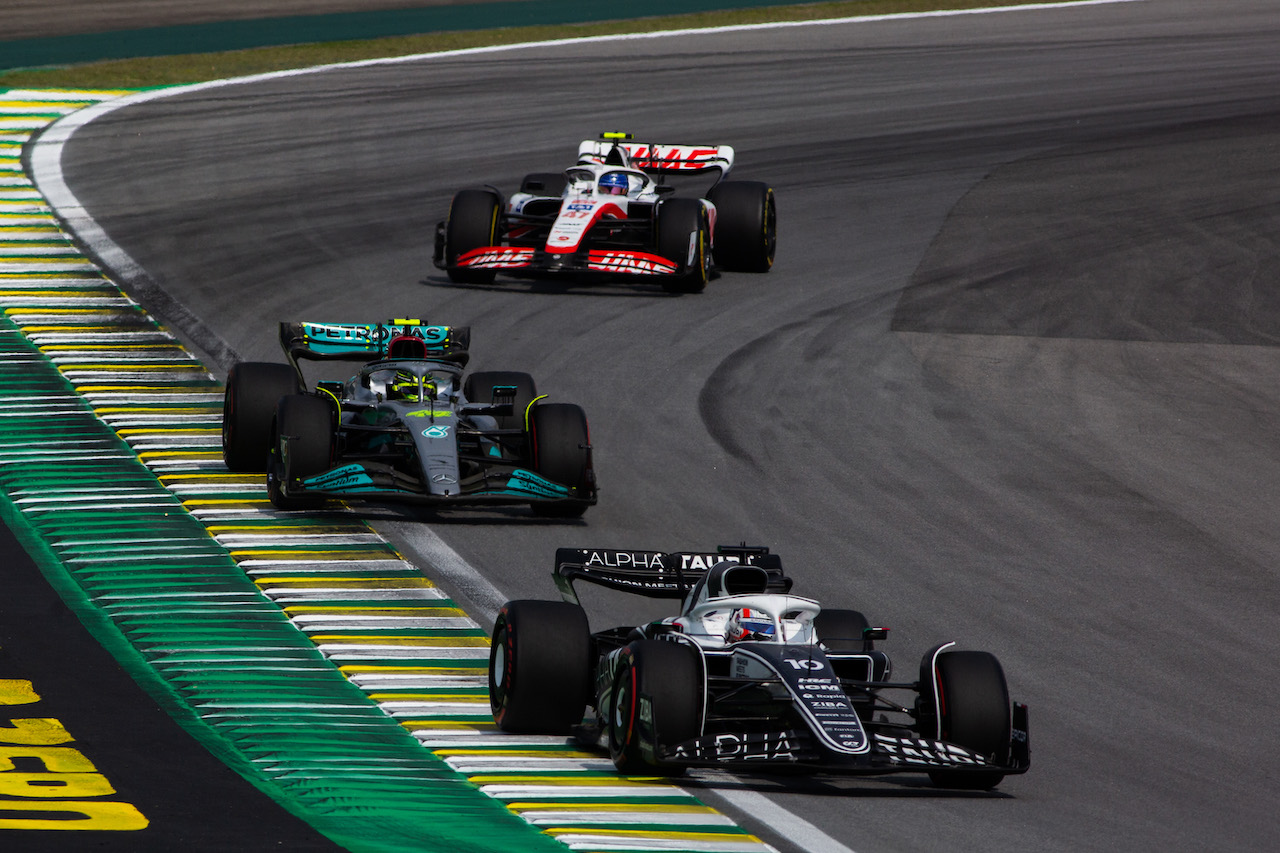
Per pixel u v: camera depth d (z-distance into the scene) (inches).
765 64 5502.0
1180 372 2878.9
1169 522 2162.9
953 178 4217.5
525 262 3051.2
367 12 6240.2
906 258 3531.0
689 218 3117.6
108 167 4003.4
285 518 1994.3
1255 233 3811.5
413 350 2166.6
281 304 3029.0
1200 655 1711.4
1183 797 1325.0
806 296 3228.3
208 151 4197.8
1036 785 1338.6
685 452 2329.0
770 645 1295.5
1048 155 4471.0
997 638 1726.1
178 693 1441.9
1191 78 5423.2
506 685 1369.3
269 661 1540.4
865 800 1268.5
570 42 5772.6
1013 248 3631.9
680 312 3075.8
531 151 4286.4
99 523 1937.7
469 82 5103.3
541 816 1188.5
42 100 4623.5
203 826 1131.3
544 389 2576.3
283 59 5344.5
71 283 3107.8
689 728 1227.9
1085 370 2856.8
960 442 2445.9
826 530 2055.9
